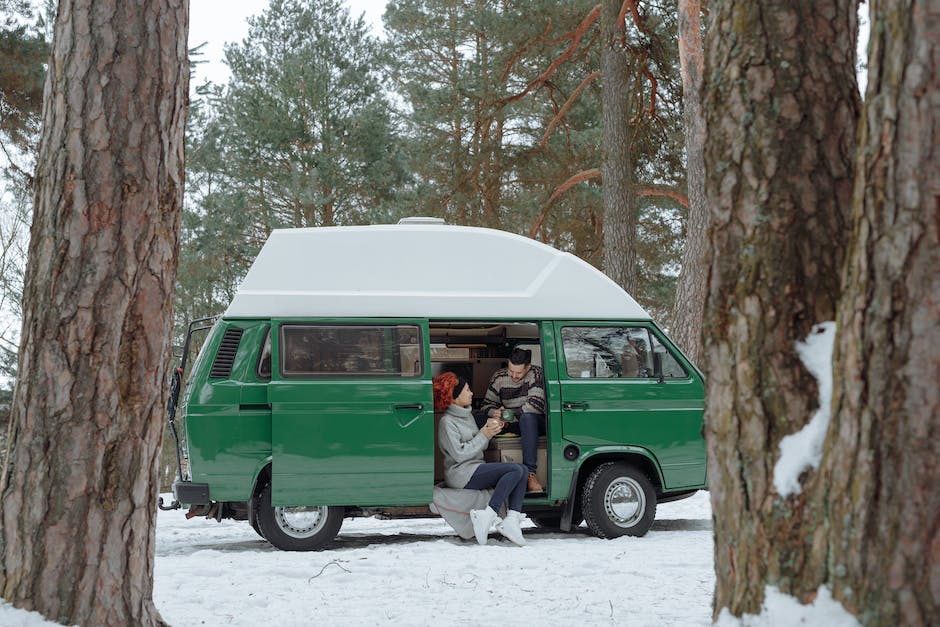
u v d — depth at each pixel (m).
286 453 8.62
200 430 8.58
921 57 2.76
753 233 3.43
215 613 5.70
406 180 27.27
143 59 4.22
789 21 3.46
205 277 26.97
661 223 29.05
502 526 8.78
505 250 9.62
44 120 4.26
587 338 9.57
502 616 5.54
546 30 22.45
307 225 26.81
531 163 25.64
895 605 2.82
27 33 18.94
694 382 9.65
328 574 6.98
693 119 15.95
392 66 30.19
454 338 10.33
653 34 20.50
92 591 4.11
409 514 9.31
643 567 7.24
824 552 3.03
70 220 4.13
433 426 8.99
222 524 11.46
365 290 9.20
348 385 8.83
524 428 9.40
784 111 3.43
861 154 2.93
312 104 27.34
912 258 2.78
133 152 4.19
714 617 3.47
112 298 4.14
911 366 2.79
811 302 3.36
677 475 9.52
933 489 2.79
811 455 3.19
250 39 30.00
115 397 4.15
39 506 4.09
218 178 29.81
